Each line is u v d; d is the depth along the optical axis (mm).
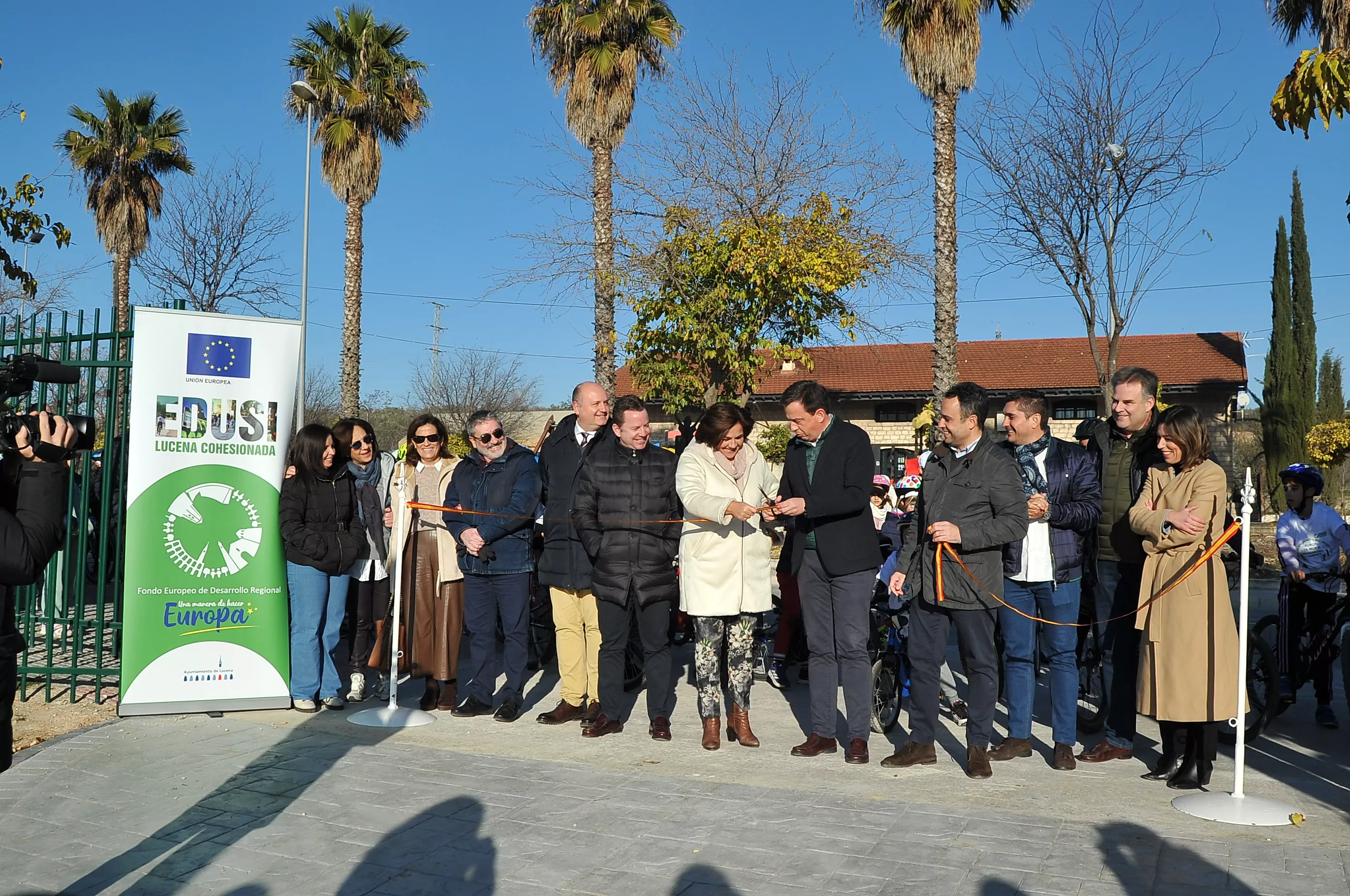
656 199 20953
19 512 3111
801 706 7680
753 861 4285
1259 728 6531
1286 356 33062
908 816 4824
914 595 5820
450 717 7113
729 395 21938
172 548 6898
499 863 4305
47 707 7188
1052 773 5719
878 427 31500
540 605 9133
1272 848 4395
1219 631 5148
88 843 4543
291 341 7262
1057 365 31859
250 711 7098
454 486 7168
